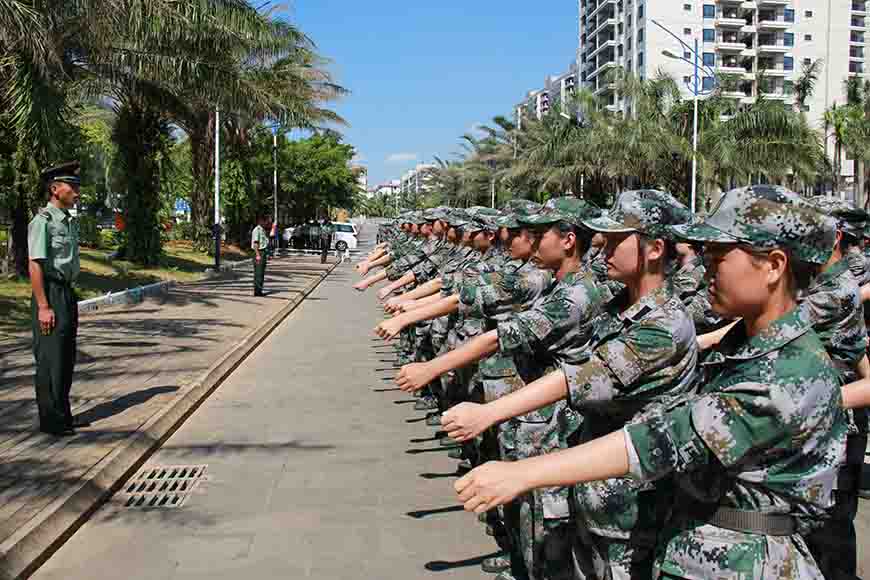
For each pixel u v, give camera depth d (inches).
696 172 1311.5
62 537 181.8
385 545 183.9
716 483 82.4
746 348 81.4
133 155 886.4
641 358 100.3
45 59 527.8
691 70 2881.4
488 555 178.5
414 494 219.5
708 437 77.2
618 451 79.6
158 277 843.4
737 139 1338.6
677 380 102.1
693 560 83.4
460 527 195.5
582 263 151.4
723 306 84.0
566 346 137.5
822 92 3073.3
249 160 1467.8
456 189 2768.2
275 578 165.8
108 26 553.6
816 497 79.8
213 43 693.3
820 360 78.9
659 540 92.0
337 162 1923.0
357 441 273.3
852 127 1628.9
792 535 82.0
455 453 255.8
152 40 637.3
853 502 133.5
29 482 206.2
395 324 177.5
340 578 166.4
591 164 1482.5
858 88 1683.1
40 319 243.0
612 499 110.0
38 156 565.0
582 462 79.7
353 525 195.9
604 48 3235.7
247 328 527.5
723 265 82.6
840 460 80.7
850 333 153.6
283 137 1736.0
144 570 169.0
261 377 387.9
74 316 251.0
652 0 2871.6
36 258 239.9
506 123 2113.7
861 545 184.7
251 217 1464.1
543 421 158.7
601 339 106.3
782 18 3034.0
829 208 184.7
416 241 384.5
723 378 82.4
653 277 112.2
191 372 363.3
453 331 239.6
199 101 801.6
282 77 1205.7
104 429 259.0
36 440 244.8
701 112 1355.8
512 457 164.9
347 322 620.1
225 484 226.1
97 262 837.8
